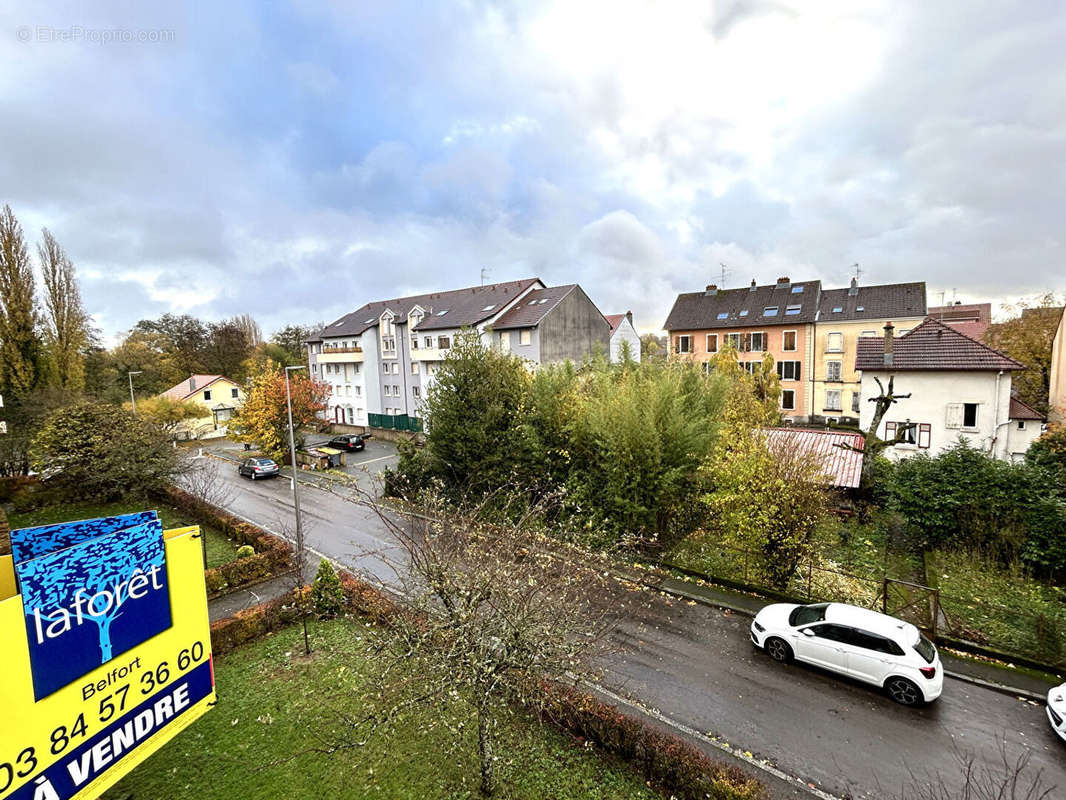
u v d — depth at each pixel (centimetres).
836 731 888
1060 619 1126
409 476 2175
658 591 1426
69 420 2192
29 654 500
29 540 666
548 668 712
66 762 536
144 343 6072
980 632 1137
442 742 839
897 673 952
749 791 689
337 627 1243
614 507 1658
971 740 863
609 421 1642
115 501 2338
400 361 4362
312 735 872
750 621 1273
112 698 583
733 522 1431
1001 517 1436
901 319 3756
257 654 1141
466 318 3816
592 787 758
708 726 904
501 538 912
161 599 646
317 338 4962
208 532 1991
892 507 1644
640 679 1040
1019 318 3238
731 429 1989
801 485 1329
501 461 1941
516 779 770
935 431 2427
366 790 760
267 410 3103
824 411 4059
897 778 786
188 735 881
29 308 3028
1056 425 1933
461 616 673
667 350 4591
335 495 2522
